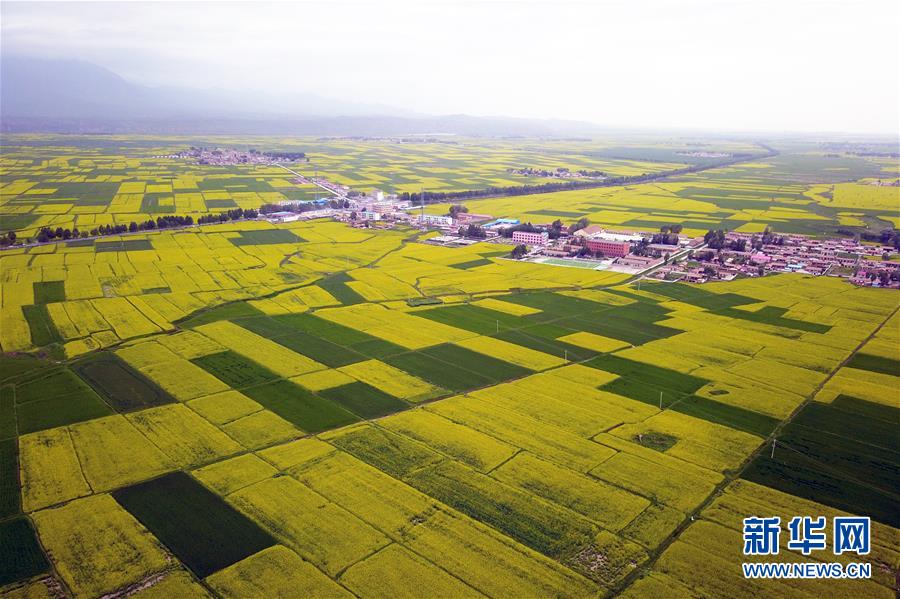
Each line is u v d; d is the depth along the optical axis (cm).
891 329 13300
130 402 9669
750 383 10406
